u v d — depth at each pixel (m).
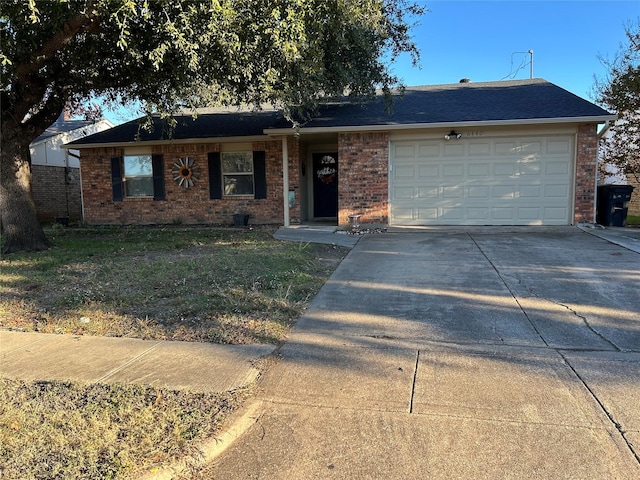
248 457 2.79
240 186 14.12
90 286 6.47
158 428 3.00
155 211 14.62
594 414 3.13
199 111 16.66
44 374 3.85
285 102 8.64
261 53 7.51
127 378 3.75
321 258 8.41
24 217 9.73
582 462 2.64
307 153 14.84
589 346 4.29
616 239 9.41
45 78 9.11
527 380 3.64
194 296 5.87
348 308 5.57
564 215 11.32
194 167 14.23
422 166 11.80
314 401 3.41
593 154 10.92
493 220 11.60
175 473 2.63
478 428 3.01
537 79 14.82
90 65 8.81
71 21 7.08
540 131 11.12
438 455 2.75
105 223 14.98
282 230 12.12
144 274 7.07
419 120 11.49
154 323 5.03
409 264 7.74
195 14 6.30
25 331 4.91
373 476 2.59
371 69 10.60
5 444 2.83
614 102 13.21
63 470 2.59
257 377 3.79
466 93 13.85
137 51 7.23
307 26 7.74
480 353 4.18
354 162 11.93
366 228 11.71
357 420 3.14
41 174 18.02
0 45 7.16
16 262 8.35
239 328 4.86
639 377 3.64
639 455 2.69
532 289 6.12
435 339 4.55
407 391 3.52
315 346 4.44
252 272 7.06
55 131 19.50
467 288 6.25
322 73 8.96
